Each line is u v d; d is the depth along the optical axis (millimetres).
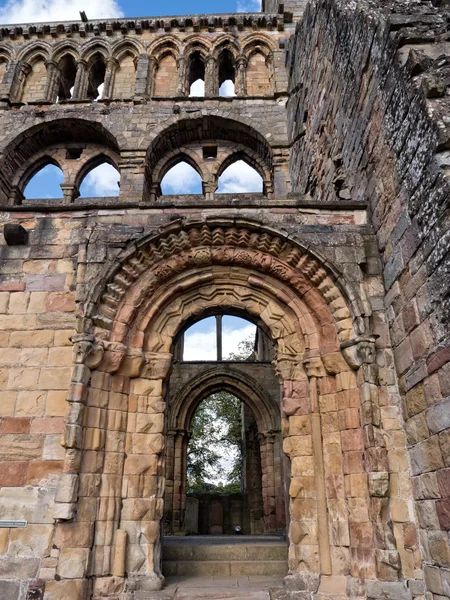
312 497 8141
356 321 8383
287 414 8703
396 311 8094
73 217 9719
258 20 20953
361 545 7348
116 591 7410
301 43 16656
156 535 7977
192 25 20984
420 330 7160
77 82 20109
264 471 19016
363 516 7500
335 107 11789
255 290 9531
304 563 7719
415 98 7078
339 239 9117
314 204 9531
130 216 9586
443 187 6285
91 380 8328
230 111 19094
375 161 8977
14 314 8953
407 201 7562
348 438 8055
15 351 8672
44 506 7676
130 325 8961
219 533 21375
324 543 7738
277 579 8570
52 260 9375
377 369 8086
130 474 8250
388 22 8109
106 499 7895
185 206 9586
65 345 8695
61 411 8227
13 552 7406
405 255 7695
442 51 7500
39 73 20828
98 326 8602
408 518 7250
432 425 6746
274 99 19328
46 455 7973
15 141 18953
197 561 9281
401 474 7500
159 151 19438
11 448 8023
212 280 9547
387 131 8289
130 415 8641
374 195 9102
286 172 17875
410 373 7492
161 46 21047
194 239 9250
